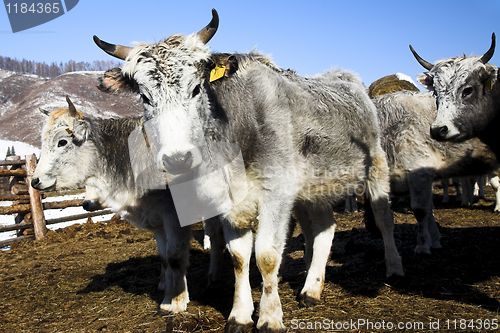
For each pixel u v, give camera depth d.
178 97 2.75
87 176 4.34
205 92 2.98
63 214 12.39
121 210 4.22
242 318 3.28
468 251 5.17
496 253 4.98
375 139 4.52
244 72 3.36
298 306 3.74
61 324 3.78
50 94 144.00
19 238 8.48
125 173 4.09
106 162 4.23
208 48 3.04
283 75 3.85
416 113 5.52
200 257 6.11
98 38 3.08
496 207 8.12
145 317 3.78
